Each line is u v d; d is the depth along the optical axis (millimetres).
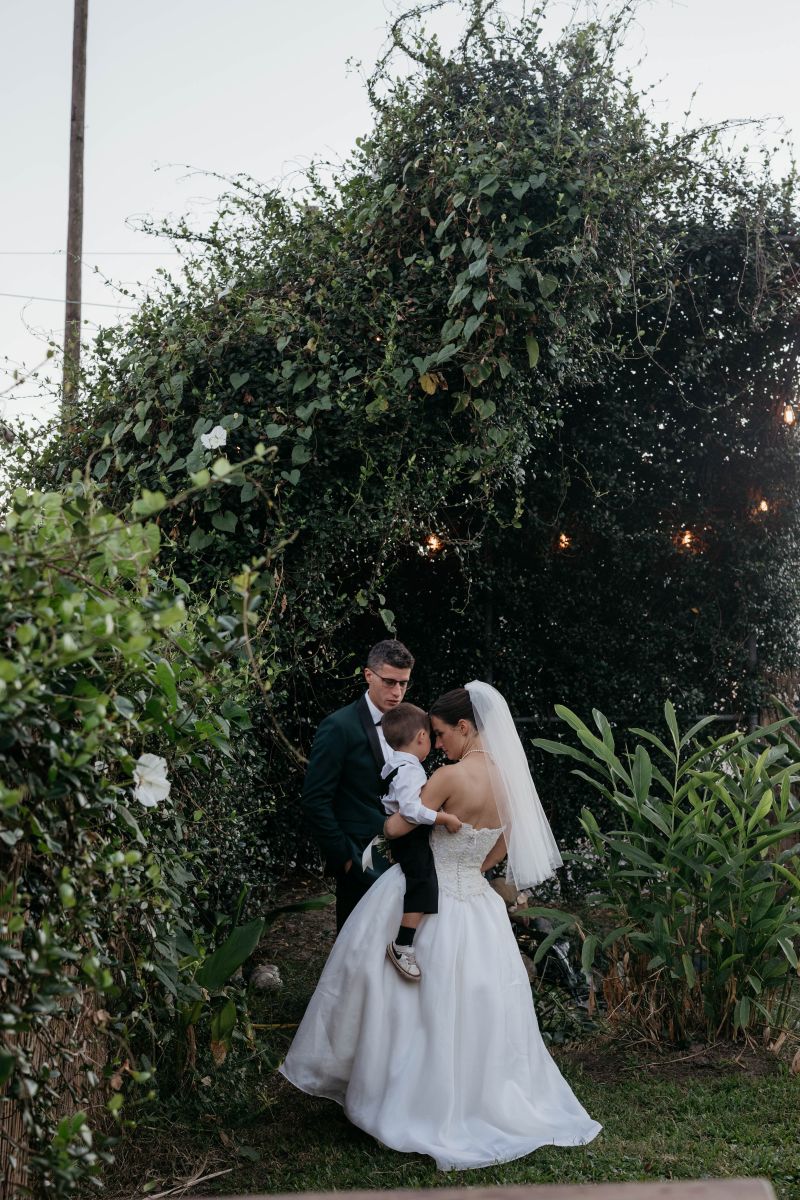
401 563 6223
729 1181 1301
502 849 3689
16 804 1907
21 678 1865
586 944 4137
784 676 6625
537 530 6328
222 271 5203
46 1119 2080
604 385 6289
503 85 5027
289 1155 3273
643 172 5102
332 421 4848
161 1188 3021
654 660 6520
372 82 5098
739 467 6441
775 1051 4043
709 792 4934
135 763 2205
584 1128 3369
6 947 1884
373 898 3549
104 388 5109
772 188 5707
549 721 6441
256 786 5258
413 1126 3273
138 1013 2734
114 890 2340
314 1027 3508
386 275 4945
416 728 3697
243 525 4879
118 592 2455
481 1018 3379
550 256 4781
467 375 4766
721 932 4105
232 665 4266
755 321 5836
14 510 2463
